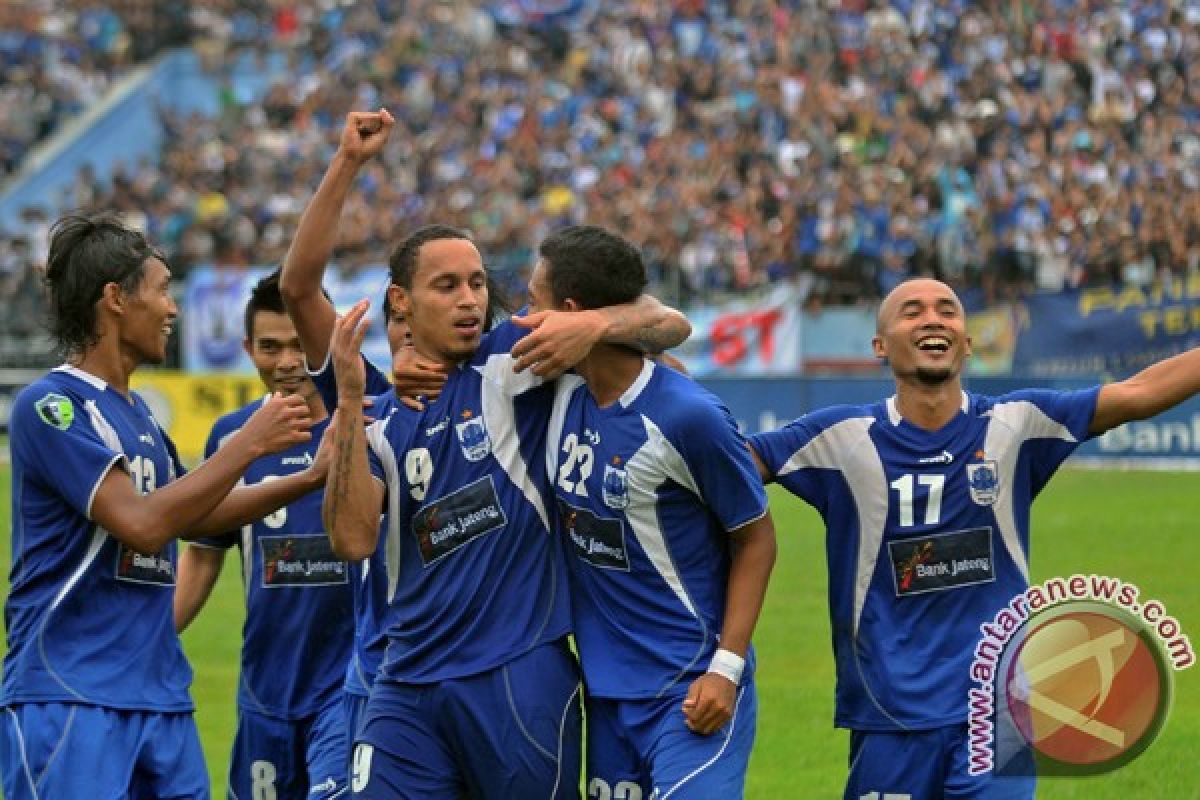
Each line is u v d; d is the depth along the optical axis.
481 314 15.34
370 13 92.06
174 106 92.88
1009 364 58.91
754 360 64.81
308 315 15.81
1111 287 56.94
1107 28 73.12
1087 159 67.62
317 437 18.59
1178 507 45.47
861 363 64.31
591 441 15.11
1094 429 15.92
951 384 16.05
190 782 15.31
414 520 15.34
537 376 14.87
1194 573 35.25
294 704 18.33
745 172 73.31
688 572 15.10
